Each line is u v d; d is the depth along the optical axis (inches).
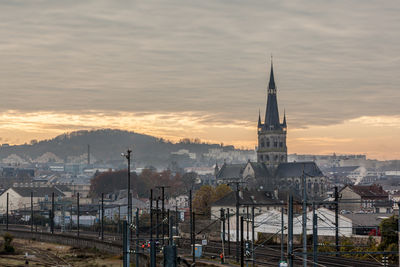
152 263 2352.4
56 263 4131.4
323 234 4995.1
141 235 5994.1
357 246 3868.1
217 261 3917.3
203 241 4749.0
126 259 2613.2
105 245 4808.1
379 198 7770.7
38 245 5575.8
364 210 7288.4
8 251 5009.8
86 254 4680.1
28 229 7623.0
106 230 7180.1
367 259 3784.5
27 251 5024.6
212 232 5782.5
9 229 7175.2
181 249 4751.5
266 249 4448.8
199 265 3705.7
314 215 2733.8
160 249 3575.3
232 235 5551.2
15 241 6058.1
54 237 5856.3
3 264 4052.7
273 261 3700.8
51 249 5167.3
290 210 2410.2
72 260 4313.5
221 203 7524.6
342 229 4965.6
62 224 6988.2
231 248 4628.4
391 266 3248.0
